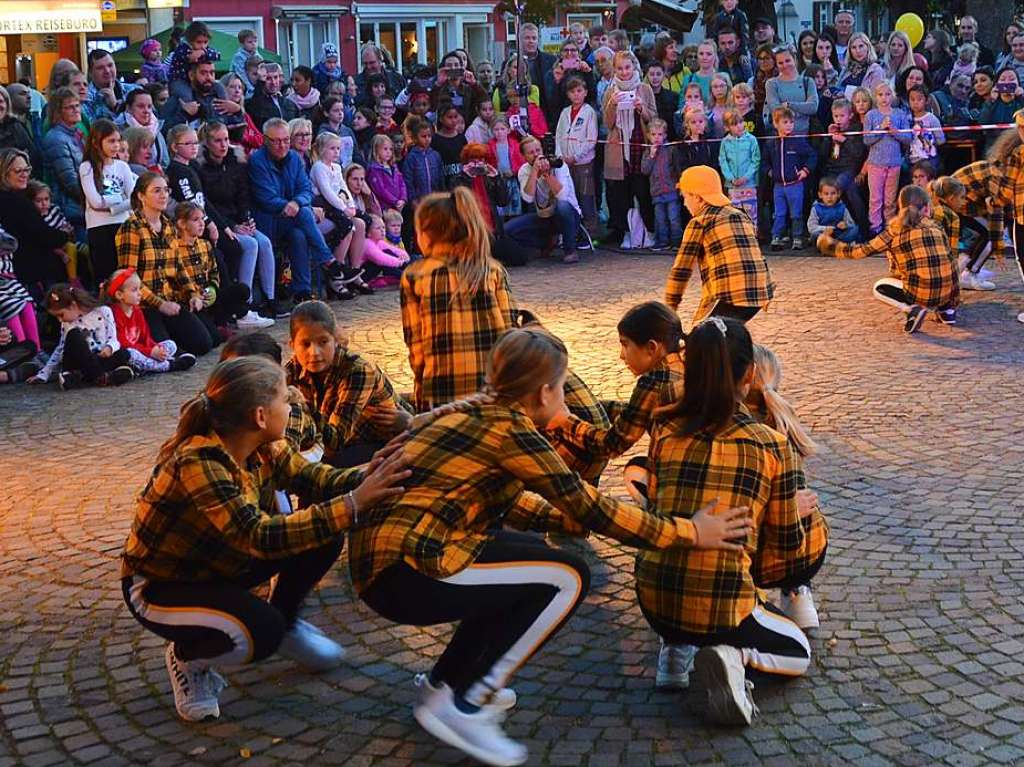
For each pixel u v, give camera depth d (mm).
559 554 3824
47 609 5156
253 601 3922
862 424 7332
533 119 15188
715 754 3863
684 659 4238
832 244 10062
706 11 23859
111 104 12422
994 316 10141
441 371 5301
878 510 5945
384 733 4078
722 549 3975
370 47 16609
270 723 4160
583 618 4906
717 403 4047
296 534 3691
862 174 13961
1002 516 5789
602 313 11062
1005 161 10062
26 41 18359
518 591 3750
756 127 14477
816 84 14469
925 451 6797
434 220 5305
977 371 8453
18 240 10172
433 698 3762
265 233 11766
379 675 4488
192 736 4090
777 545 4250
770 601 4590
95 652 4742
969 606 4855
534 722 4105
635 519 3744
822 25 31750
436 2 27422
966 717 4035
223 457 3803
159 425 8016
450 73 15359
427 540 3637
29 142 11164
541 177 14102
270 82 13891
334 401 5273
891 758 3807
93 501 6523
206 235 10812
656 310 4750
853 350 9211
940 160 14281
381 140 13383
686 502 4066
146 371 9469
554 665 4516
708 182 7516
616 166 14938
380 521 3699
